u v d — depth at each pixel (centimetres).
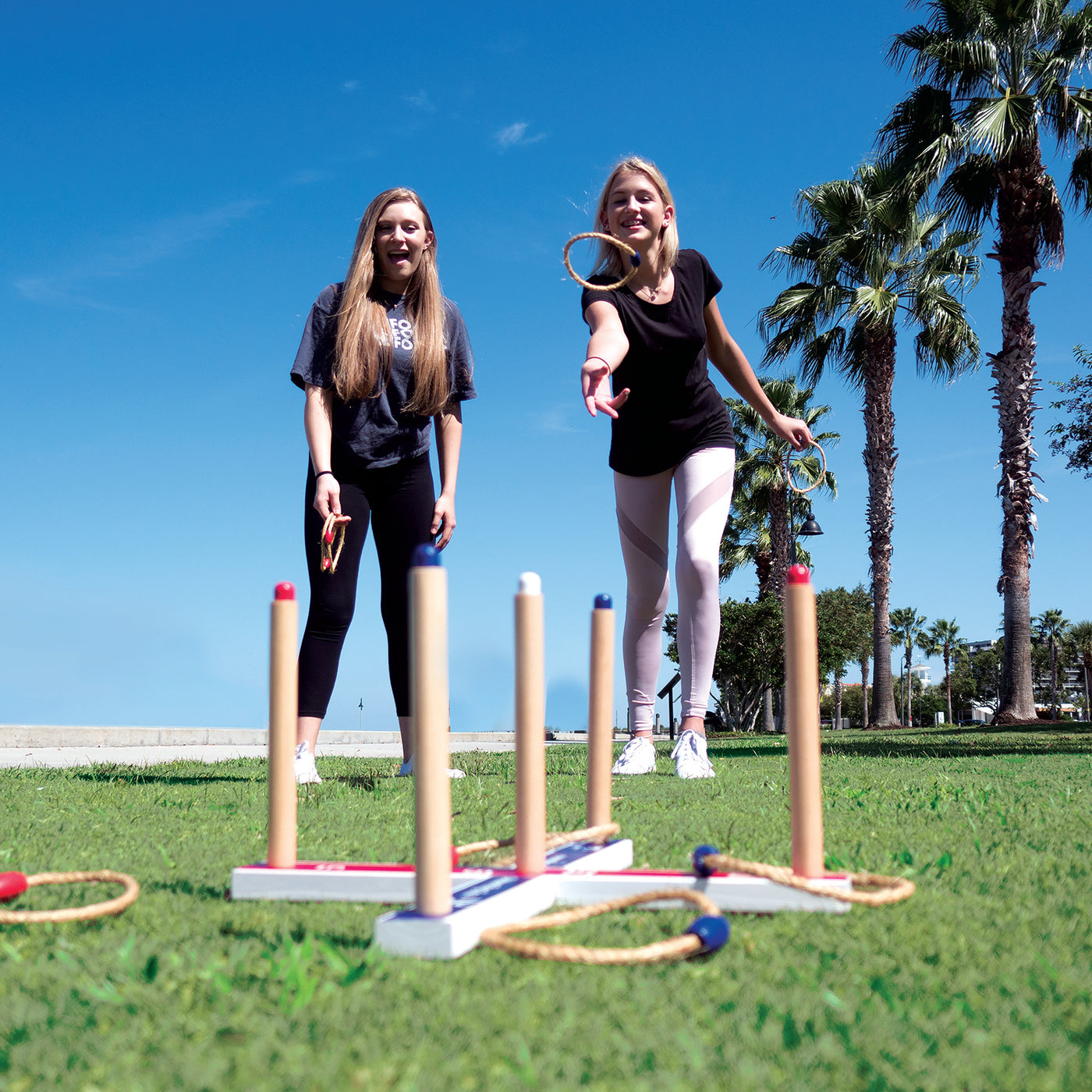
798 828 158
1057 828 254
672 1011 103
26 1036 98
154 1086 85
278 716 173
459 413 458
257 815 292
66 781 434
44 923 143
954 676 8638
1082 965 121
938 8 1617
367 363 408
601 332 367
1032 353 1684
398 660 454
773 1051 92
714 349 489
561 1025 98
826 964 121
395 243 418
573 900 162
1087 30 1498
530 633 166
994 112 1513
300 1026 99
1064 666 7581
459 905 135
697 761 459
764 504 2950
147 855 213
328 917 150
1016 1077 86
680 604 471
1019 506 1698
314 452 402
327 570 380
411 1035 97
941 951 127
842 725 7631
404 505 436
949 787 386
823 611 3838
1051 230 1642
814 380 2184
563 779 425
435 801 130
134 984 113
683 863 199
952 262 2009
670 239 446
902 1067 89
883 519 2169
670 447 472
